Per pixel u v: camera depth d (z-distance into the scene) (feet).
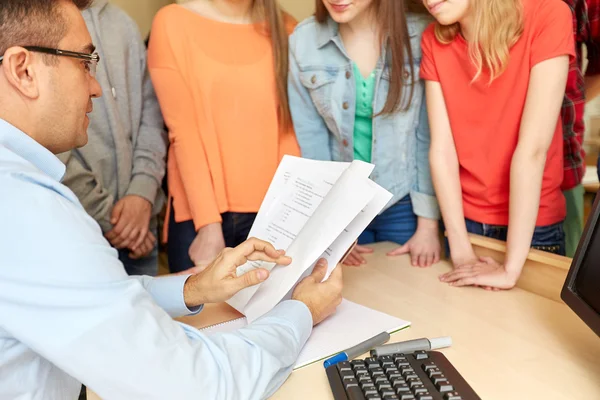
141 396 2.10
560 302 3.30
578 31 5.01
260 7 5.29
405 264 4.15
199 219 5.28
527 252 3.53
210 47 5.29
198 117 5.32
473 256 4.08
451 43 4.21
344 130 5.09
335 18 4.58
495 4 3.76
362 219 3.10
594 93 5.53
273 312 2.81
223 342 2.38
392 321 3.02
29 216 2.06
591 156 6.49
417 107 4.82
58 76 2.48
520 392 2.33
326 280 3.07
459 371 2.50
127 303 2.09
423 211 4.75
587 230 2.56
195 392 2.13
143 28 8.13
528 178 3.78
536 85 3.79
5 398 2.28
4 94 2.39
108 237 5.29
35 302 2.02
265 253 3.05
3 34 2.34
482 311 3.18
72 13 2.57
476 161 4.33
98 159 5.25
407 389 2.15
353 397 2.17
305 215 3.29
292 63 5.23
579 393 2.31
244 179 5.50
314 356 2.70
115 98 5.36
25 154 2.42
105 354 2.04
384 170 5.03
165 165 6.13
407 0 4.77
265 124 5.44
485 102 4.15
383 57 4.68
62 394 2.60
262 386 2.33
